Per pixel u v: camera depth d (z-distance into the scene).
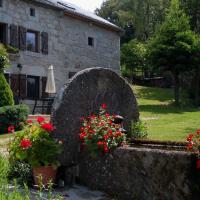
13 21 19.22
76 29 22.89
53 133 5.88
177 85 24.89
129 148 5.62
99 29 24.61
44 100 18.62
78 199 5.45
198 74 26.92
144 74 42.00
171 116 18.31
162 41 24.19
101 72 6.64
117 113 7.02
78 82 6.21
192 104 26.25
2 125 12.27
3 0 18.80
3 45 17.55
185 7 31.53
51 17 21.28
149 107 22.88
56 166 5.80
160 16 46.28
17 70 19.20
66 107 6.01
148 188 5.35
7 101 14.91
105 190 5.80
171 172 5.14
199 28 31.61
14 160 5.93
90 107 6.42
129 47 40.41
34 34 20.58
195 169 4.96
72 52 22.58
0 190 3.89
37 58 20.39
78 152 6.15
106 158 5.81
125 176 5.59
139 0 46.81
